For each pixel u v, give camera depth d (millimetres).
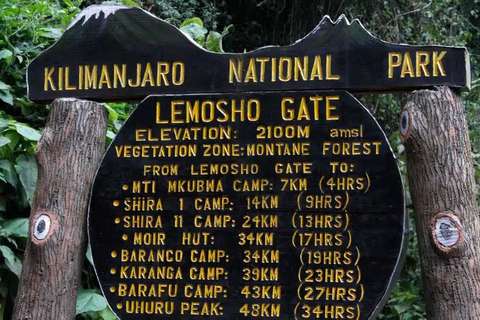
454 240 2812
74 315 3162
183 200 3104
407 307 5020
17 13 4438
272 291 2963
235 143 3088
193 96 3158
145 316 3068
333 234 2943
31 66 3340
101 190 3176
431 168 2908
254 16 9484
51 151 3219
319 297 2920
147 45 3242
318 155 3004
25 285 3117
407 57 2996
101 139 3287
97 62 3281
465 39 8312
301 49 3086
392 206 2906
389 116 7789
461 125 2945
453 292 2797
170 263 3078
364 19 8312
